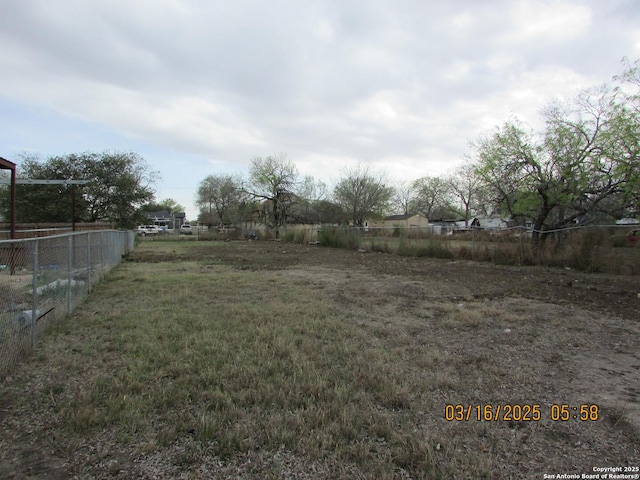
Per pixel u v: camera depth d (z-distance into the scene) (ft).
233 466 7.23
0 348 11.18
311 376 11.19
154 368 11.82
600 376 11.80
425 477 6.99
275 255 59.36
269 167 123.65
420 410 9.53
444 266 43.83
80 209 74.79
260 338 14.89
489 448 7.97
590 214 45.93
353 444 7.89
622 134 40.52
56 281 16.83
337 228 79.51
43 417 8.95
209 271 37.47
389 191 164.25
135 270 37.81
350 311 20.01
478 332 16.43
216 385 10.61
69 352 13.28
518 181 49.11
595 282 31.60
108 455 7.55
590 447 8.07
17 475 6.90
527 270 39.88
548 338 15.66
